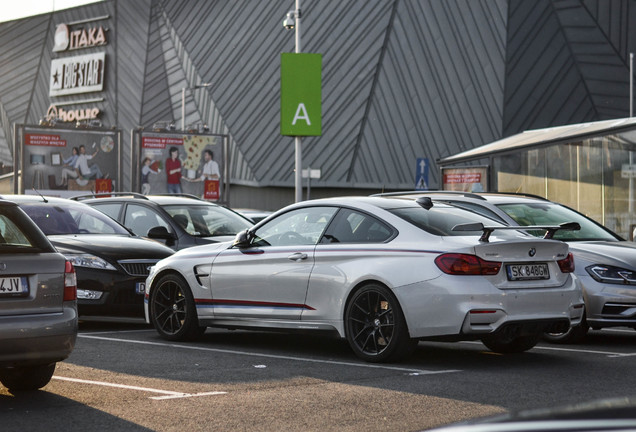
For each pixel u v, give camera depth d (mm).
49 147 32969
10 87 80312
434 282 7793
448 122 52125
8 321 5957
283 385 7008
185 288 9805
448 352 9172
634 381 7309
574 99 50156
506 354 9047
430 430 1918
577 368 8039
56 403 6246
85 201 14992
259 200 59312
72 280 6375
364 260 8312
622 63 49656
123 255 11211
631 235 19109
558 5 51375
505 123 50688
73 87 75000
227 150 34719
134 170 34000
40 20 79438
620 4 50094
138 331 10969
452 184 23109
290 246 8969
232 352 8977
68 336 6230
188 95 65250
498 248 7871
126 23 71812
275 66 59094
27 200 12500
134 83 70312
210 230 14195
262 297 9086
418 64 53656
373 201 8789
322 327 8594
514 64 51188
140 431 5418
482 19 52438
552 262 8289
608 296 9891
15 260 6074
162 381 7172
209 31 64562
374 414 5930
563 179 20562
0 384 6996
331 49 56625
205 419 5762
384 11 55562
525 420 1804
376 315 8211
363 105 54906
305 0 58656
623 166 19266
